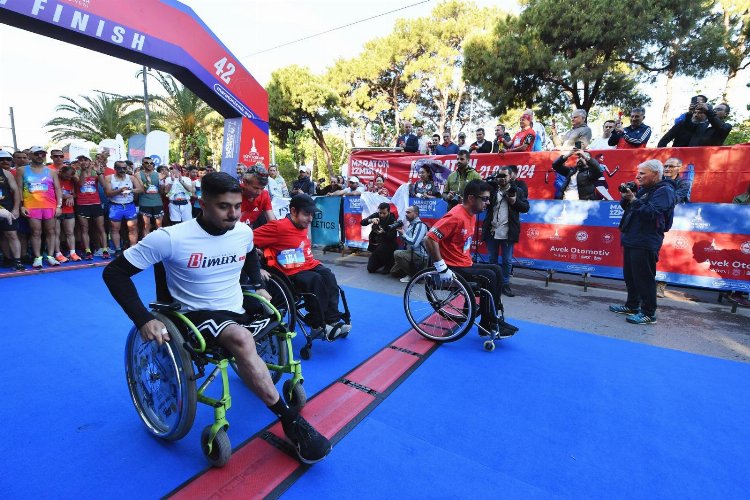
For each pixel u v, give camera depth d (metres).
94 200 6.75
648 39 12.30
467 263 3.77
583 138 6.43
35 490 1.91
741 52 13.02
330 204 7.73
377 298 5.05
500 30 14.16
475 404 2.68
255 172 3.93
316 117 23.92
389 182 8.08
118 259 1.96
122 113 22.84
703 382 2.99
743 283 4.64
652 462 2.15
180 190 7.80
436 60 22.67
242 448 2.21
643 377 3.06
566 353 3.47
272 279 3.30
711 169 5.21
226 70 7.41
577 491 1.95
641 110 5.96
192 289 2.11
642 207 3.96
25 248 6.53
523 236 5.91
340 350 3.53
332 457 2.15
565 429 2.42
